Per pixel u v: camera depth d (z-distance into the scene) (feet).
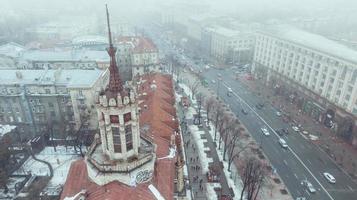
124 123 143.23
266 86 588.91
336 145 384.27
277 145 380.58
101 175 146.00
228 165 332.19
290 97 517.14
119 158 151.23
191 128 417.69
